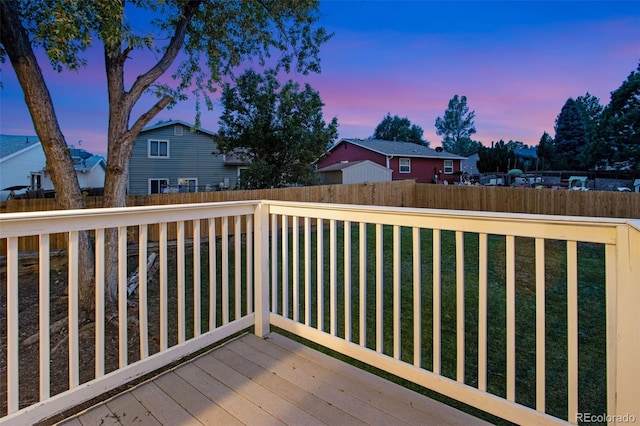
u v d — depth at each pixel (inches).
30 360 110.7
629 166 834.8
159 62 153.0
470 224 59.4
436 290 64.3
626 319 44.5
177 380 70.6
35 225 54.7
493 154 1042.7
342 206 77.9
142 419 58.9
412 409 61.3
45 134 128.5
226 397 64.9
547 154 1152.2
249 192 312.8
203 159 655.1
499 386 87.0
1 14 114.3
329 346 81.5
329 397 64.9
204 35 182.5
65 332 127.8
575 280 50.1
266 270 93.6
